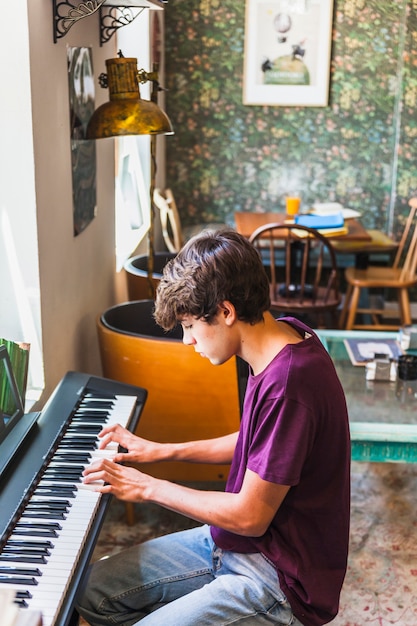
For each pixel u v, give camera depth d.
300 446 1.46
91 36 2.99
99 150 3.26
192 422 2.67
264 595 1.56
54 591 1.34
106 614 1.74
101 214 3.33
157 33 4.93
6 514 1.53
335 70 5.56
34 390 2.40
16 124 2.20
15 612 1.00
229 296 1.48
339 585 1.60
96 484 1.68
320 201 5.82
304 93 5.59
